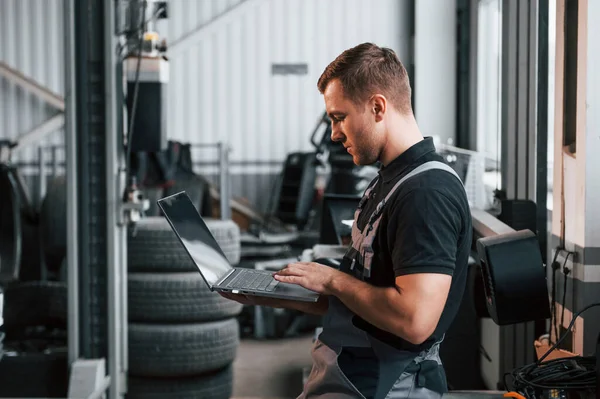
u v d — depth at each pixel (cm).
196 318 424
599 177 275
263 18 841
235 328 441
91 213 371
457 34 764
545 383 226
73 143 365
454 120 769
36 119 831
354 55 173
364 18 837
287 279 173
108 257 371
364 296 165
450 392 254
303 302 198
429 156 171
